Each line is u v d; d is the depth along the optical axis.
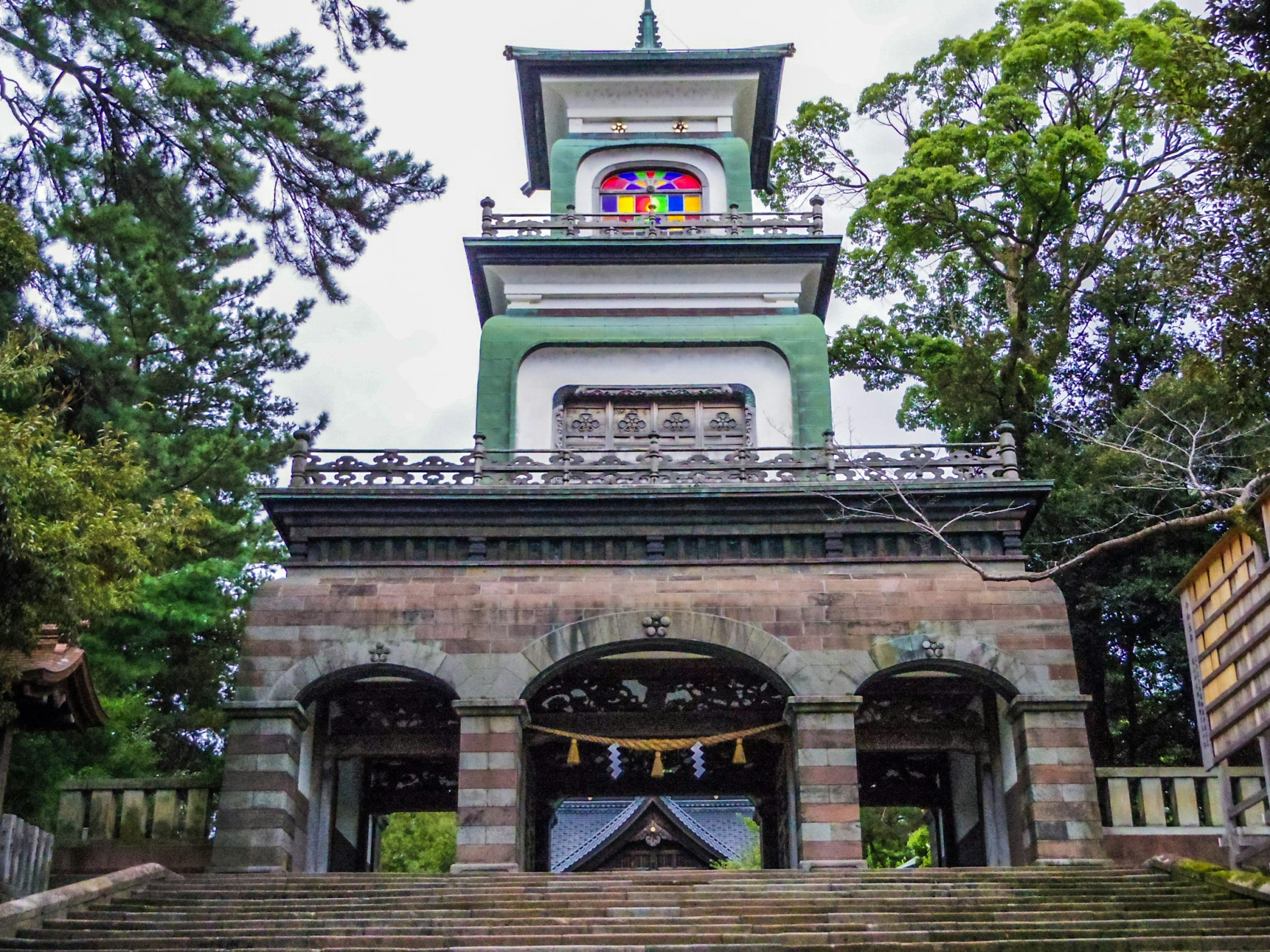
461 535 27.05
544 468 27.59
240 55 23.14
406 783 32.41
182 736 35.59
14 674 18.28
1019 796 25.95
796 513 27.14
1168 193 18.31
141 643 31.52
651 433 31.50
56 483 18.11
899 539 27.14
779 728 28.62
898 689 28.91
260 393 39.06
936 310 41.72
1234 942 16.80
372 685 28.72
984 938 17.44
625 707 29.19
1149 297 36.31
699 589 26.48
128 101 22.41
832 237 32.62
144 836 25.55
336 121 24.09
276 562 34.75
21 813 25.09
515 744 25.19
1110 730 36.78
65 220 22.19
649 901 19.52
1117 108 36.88
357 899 19.89
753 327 32.28
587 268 33.06
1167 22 34.75
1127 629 33.16
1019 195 37.41
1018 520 27.19
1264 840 21.44
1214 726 21.98
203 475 30.80
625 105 36.88
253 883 21.09
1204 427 23.28
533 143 39.50
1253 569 20.28
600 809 47.97
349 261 24.83
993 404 36.41
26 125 22.98
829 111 42.84
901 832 42.09
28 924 17.59
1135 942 16.75
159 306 28.92
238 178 23.14
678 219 34.88
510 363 31.56
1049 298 38.16
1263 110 17.41
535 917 18.62
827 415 31.16
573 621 26.12
